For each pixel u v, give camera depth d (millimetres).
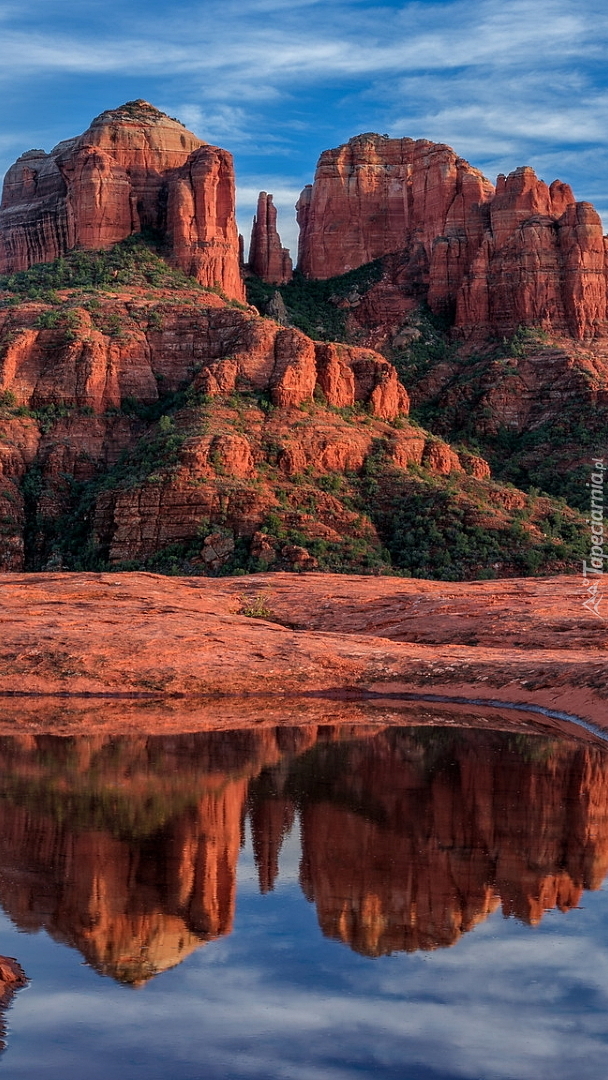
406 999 21609
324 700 62750
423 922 25000
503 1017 20953
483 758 43156
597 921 25125
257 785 37812
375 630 82562
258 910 25516
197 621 75812
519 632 75500
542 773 40094
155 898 26172
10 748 45281
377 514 127750
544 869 28469
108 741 47312
